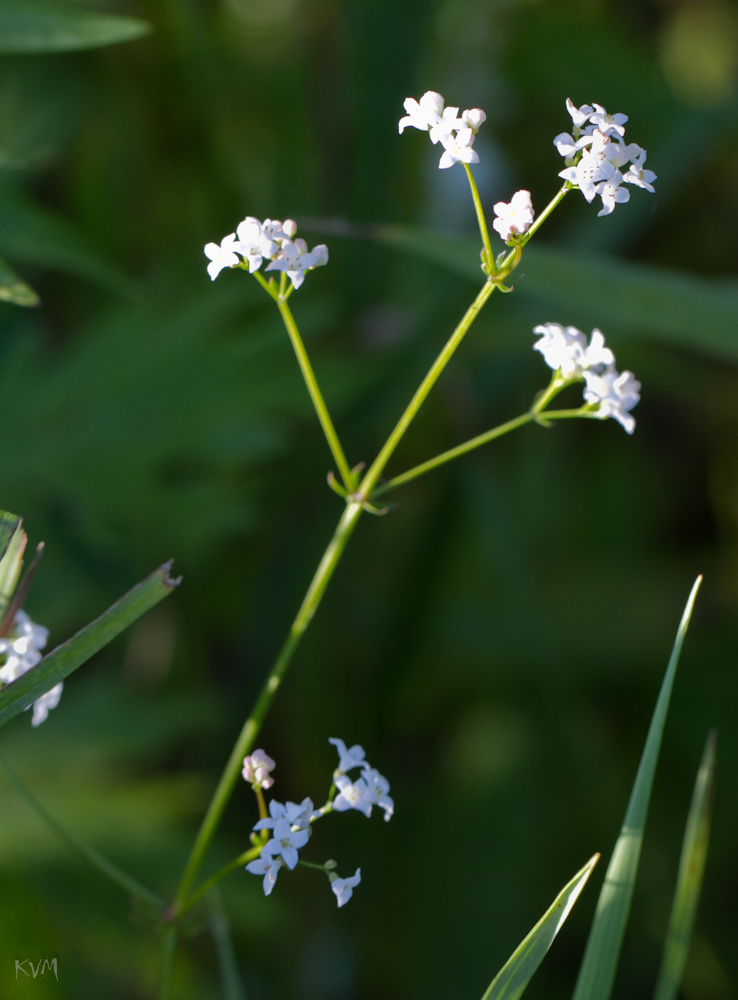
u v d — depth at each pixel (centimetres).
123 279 30
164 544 33
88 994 31
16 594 23
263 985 37
